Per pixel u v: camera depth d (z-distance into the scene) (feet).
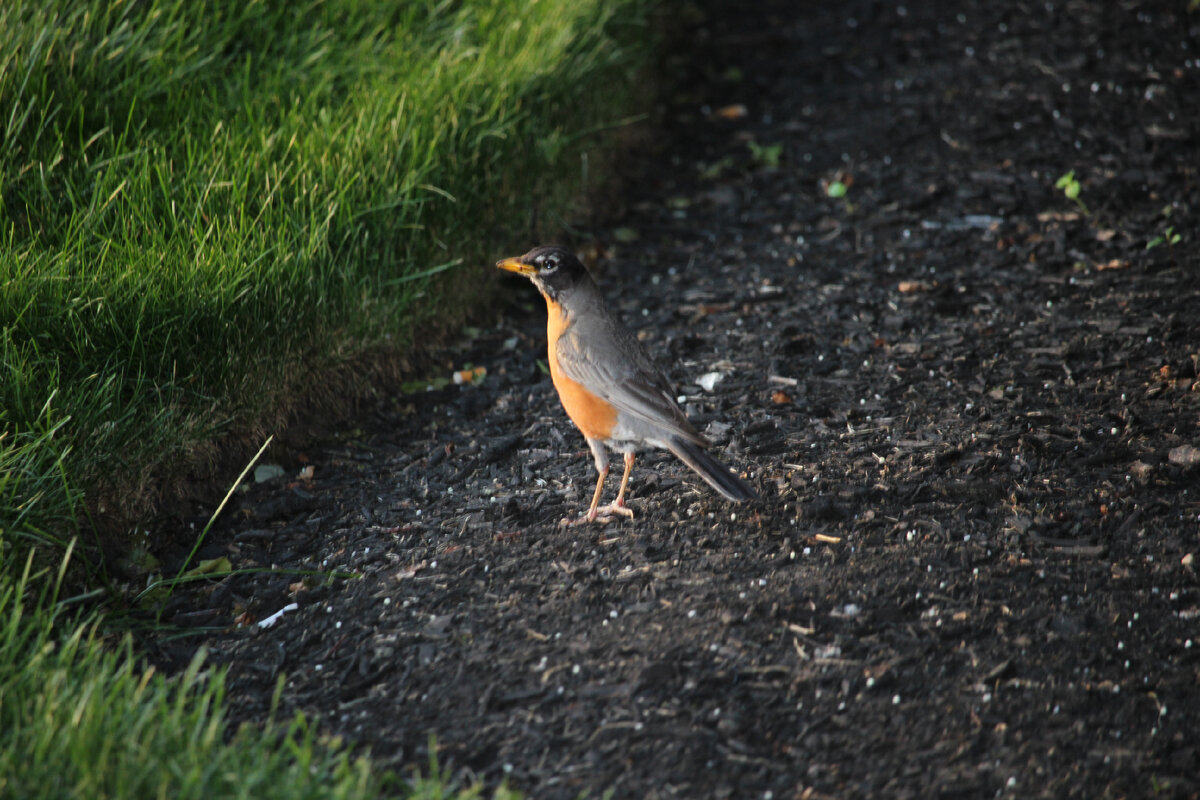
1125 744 21.45
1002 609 25.55
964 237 47.34
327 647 26.30
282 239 35.76
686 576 27.58
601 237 49.98
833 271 45.83
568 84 49.39
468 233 43.19
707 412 36.40
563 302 30.45
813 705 22.90
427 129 42.14
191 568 29.96
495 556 29.43
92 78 39.50
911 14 68.54
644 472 33.55
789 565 27.78
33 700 21.21
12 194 35.47
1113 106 55.21
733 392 37.55
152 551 30.45
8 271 30.66
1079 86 57.26
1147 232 45.88
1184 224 46.01
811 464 32.58
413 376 40.32
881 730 22.15
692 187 54.13
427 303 41.34
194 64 42.32
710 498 31.40
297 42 47.11
